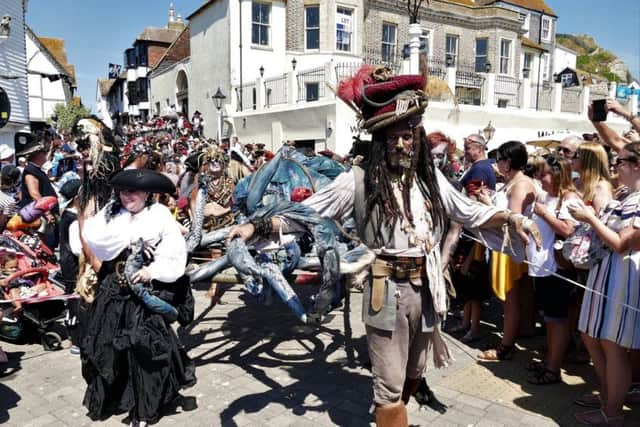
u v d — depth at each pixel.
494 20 24.16
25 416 3.45
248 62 19.28
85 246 3.42
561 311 3.86
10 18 15.88
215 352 4.60
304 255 3.22
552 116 19.44
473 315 4.93
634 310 3.08
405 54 10.62
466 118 16.95
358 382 3.97
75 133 3.98
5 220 4.75
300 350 4.63
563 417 3.43
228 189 5.44
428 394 3.60
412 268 2.50
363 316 2.60
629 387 3.42
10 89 16.28
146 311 3.32
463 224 2.70
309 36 19.97
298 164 4.38
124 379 3.43
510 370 4.24
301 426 3.31
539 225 3.93
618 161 3.18
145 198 3.30
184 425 3.33
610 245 3.04
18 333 4.75
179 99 26.61
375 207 2.47
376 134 2.48
